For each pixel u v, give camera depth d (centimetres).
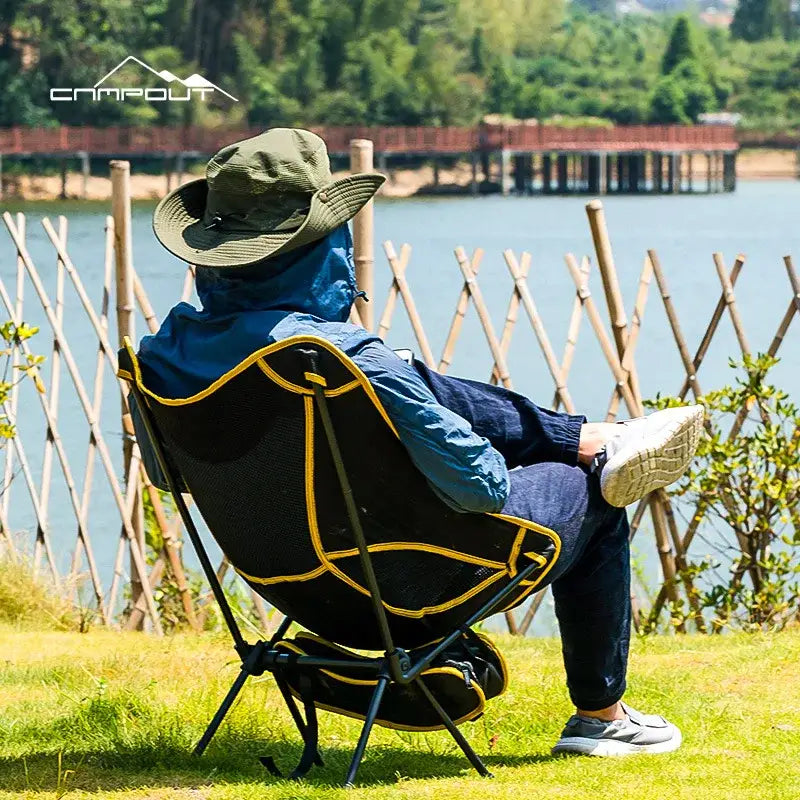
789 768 789
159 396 712
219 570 1499
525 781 761
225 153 709
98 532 2056
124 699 906
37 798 722
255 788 733
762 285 4869
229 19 14788
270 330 689
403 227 8381
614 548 788
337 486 691
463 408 780
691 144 14575
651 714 928
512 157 16175
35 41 13388
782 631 1355
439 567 718
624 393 1440
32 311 3934
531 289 4744
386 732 900
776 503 1423
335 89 16538
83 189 12200
